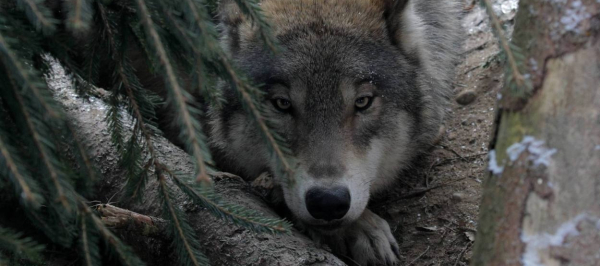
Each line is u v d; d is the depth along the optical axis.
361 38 7.83
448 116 10.00
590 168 3.65
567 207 3.67
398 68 8.14
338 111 7.39
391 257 7.49
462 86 10.99
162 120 9.57
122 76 5.65
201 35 4.52
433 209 8.47
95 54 5.57
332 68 7.45
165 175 7.01
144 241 6.73
